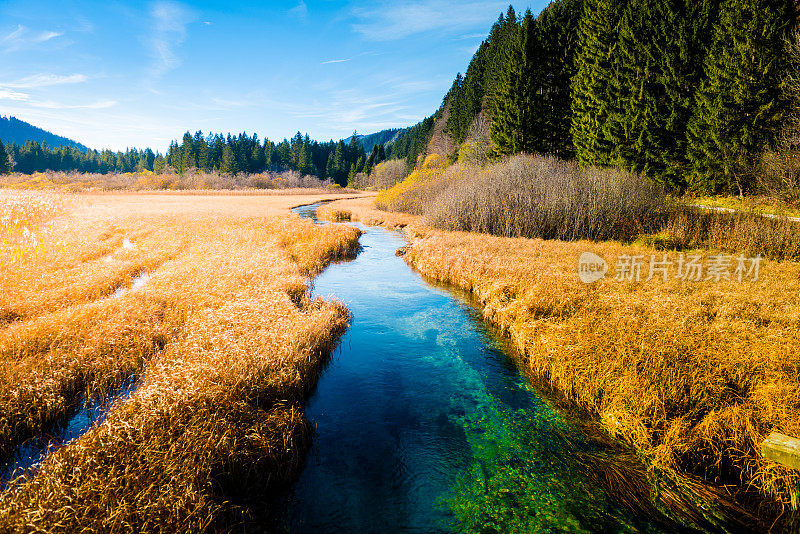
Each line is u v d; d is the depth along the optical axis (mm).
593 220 20500
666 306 8273
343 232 21391
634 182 22141
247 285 10570
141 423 4434
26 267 11211
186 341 6906
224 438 4367
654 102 26031
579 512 4094
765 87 20859
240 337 6941
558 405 6195
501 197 22969
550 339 7398
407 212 37344
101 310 8023
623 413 5391
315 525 3914
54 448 4684
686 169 25469
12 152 118875
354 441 5270
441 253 15406
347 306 10852
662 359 5914
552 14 41156
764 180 20406
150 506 3420
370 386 6777
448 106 79188
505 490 4426
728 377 5562
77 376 5918
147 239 17812
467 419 5816
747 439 4594
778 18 20578
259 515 4008
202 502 3607
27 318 7875
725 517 4004
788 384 5055
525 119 34719
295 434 4980
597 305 8766
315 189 94375
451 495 4352
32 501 3379
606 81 30078
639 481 4516
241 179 96375
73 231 18359
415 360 7801
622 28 29094
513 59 36438
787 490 4051
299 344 7016
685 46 25078
